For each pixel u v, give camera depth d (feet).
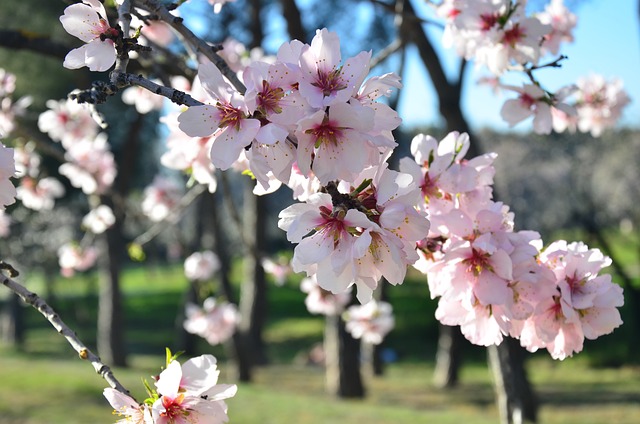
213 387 5.21
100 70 5.31
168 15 5.23
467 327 6.13
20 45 10.35
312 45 4.78
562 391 47.32
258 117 4.75
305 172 4.64
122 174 55.11
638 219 97.96
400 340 73.46
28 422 29.86
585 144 97.19
